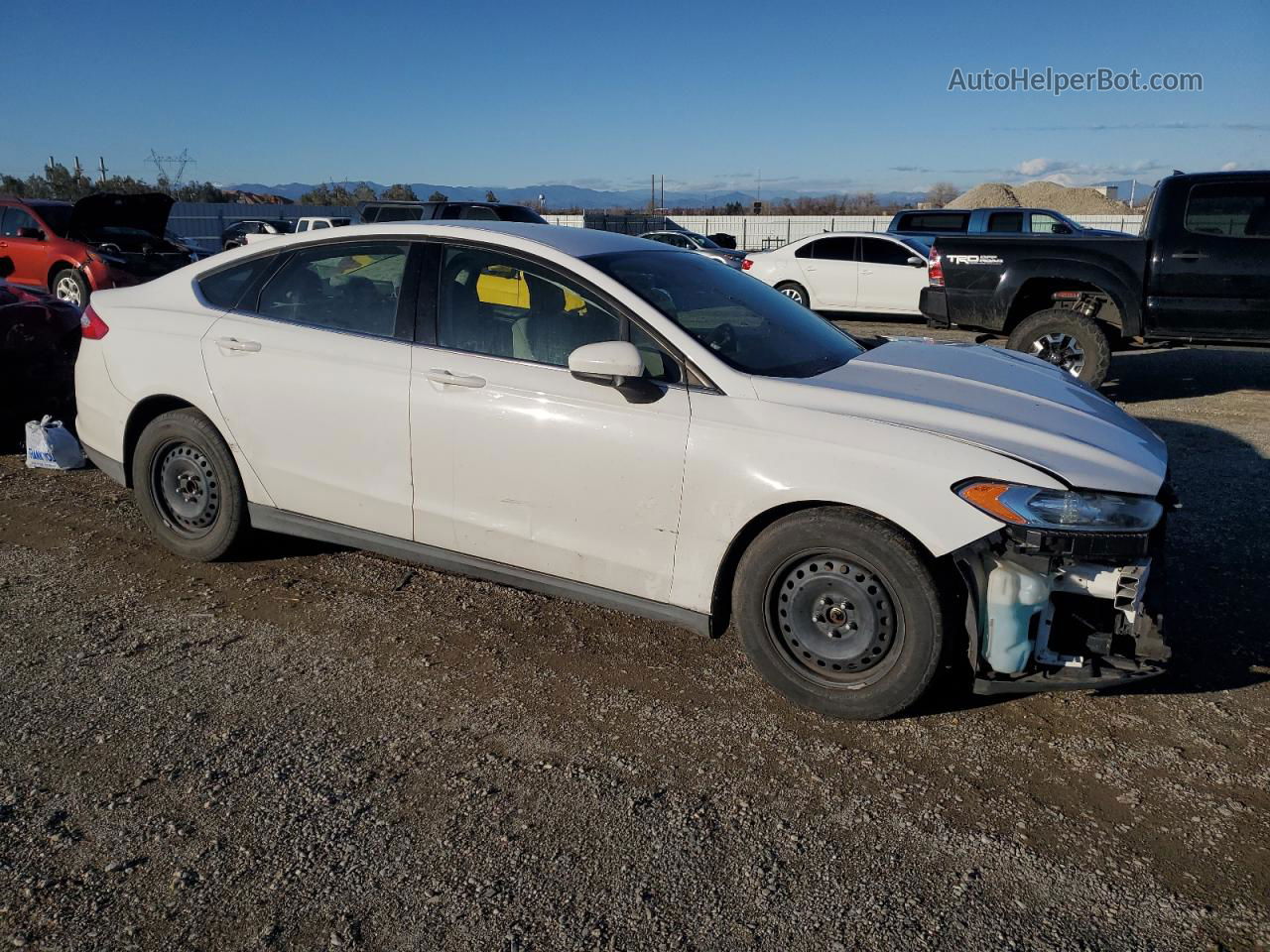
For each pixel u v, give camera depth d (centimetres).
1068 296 896
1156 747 324
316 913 247
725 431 343
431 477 397
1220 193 808
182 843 273
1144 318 848
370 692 358
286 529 443
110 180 4453
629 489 358
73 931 240
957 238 902
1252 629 410
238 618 419
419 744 324
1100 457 324
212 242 3106
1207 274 812
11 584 453
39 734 328
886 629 328
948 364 407
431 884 258
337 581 460
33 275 1359
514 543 386
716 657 389
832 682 340
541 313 382
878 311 1562
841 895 255
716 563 350
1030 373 408
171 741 324
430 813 288
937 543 314
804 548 333
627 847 274
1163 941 239
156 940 238
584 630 413
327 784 301
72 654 385
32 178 4322
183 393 450
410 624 415
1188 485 615
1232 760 316
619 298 369
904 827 283
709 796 298
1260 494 595
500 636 405
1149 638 313
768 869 265
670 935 241
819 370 378
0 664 376
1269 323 809
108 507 566
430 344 400
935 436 325
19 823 281
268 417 430
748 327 393
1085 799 296
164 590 447
